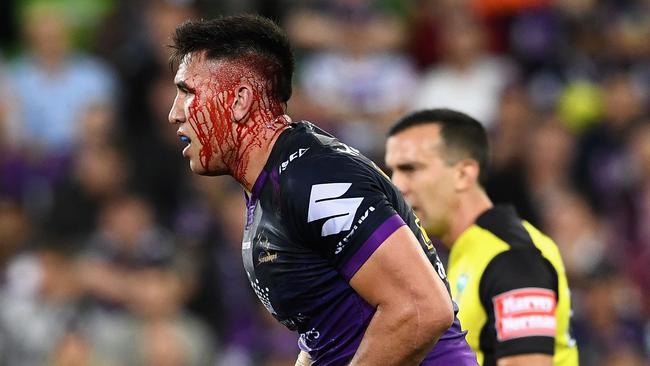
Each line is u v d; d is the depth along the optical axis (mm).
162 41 38031
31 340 28906
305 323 13242
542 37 41875
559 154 37656
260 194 13047
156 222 32688
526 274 15750
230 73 13094
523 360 15398
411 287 12336
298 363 14234
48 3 41000
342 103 38000
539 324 15531
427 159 16891
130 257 30609
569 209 34344
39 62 36844
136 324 29766
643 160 37875
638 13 44125
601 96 41062
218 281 31094
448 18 40625
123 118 37656
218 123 13070
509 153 35125
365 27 39031
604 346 31016
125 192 33219
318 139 13070
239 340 30375
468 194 16969
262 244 13008
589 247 33688
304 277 12898
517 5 42094
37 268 29781
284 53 13336
